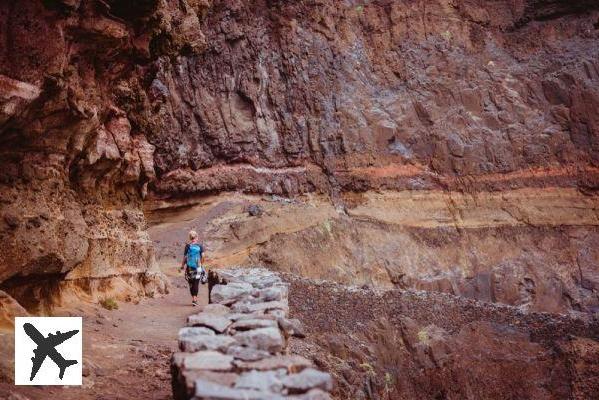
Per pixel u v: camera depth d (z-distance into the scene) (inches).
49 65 366.9
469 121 1637.6
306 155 1467.8
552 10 1818.4
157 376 314.5
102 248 534.6
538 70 1743.4
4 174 363.9
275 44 1499.8
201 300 654.5
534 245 1496.1
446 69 1683.1
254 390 147.9
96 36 434.0
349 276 1246.9
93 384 283.7
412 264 1359.5
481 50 1752.0
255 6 1486.2
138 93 632.4
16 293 379.6
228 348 189.8
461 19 1771.7
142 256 633.0
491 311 1210.6
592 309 1396.4
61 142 409.7
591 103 1659.7
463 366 1029.8
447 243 1450.5
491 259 1450.5
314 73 1518.2
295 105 1483.8
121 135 578.2
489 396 1035.9
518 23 1817.2
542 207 1561.3
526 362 1103.6
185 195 1286.9
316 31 1555.1
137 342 385.1
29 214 374.3
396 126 1571.1
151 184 1238.3
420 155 1576.0
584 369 1114.7
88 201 530.3
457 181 1563.7
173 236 1196.5
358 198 1462.8
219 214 1277.1
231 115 1395.2
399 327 1018.1
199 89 1365.7
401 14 1704.0
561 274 1448.1
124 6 467.2
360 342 890.1
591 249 1501.0
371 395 775.1
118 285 553.3
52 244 385.7
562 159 1632.6
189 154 1311.5
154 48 606.9
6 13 347.9
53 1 368.8
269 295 309.3
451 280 1371.8
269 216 1275.8
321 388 154.2
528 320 1208.8
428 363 997.2
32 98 352.8
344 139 1493.6
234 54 1429.6
